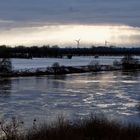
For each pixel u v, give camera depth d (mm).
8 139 13219
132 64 147000
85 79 92438
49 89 66938
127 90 64250
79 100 51031
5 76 101000
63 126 14117
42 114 37875
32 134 13570
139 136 14000
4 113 38625
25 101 49562
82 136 13227
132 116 37000
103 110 41625
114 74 114312
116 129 14523
